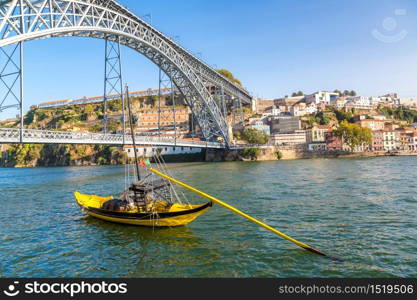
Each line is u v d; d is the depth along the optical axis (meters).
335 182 34.56
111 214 18.44
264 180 39.28
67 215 21.50
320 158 103.44
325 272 10.81
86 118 176.12
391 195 25.03
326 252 12.57
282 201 23.73
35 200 29.20
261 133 120.38
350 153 104.50
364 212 19.30
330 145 117.25
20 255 13.52
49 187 40.66
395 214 18.61
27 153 150.62
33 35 34.72
